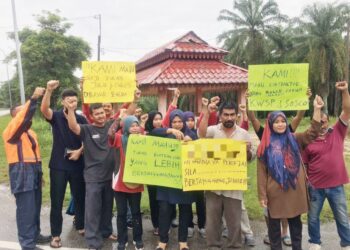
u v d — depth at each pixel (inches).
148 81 432.5
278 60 1899.6
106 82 205.9
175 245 202.1
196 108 477.4
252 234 201.5
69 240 207.9
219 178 183.8
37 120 949.8
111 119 206.2
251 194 289.7
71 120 186.1
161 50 481.7
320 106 169.3
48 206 268.1
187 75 445.7
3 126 1096.2
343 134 182.2
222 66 476.1
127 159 186.1
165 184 186.7
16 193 183.2
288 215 168.9
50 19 1440.7
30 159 185.9
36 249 192.9
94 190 190.2
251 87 189.5
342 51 1648.6
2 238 211.0
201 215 211.5
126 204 193.2
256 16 1847.9
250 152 190.1
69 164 199.6
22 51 1369.3
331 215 238.5
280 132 171.8
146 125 218.8
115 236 209.5
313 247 185.8
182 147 183.6
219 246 189.6
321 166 178.9
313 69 1649.9
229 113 184.4
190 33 476.1
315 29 1674.5
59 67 1411.2
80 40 1459.2
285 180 168.6
